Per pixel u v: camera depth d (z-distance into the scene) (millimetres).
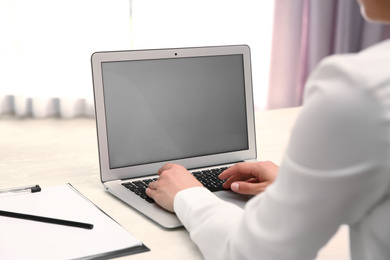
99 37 3387
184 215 808
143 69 1143
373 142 468
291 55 3559
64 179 1115
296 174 519
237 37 3535
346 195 493
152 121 1154
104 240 795
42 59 3326
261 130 1569
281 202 540
